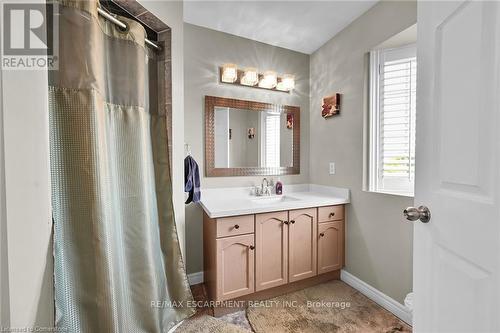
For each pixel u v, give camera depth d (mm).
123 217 1224
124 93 1226
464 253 660
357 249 1993
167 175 1524
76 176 958
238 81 2203
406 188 1771
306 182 2576
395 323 1582
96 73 997
